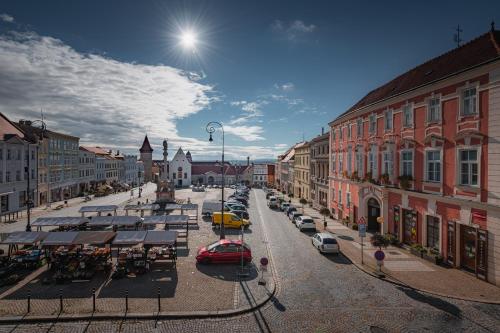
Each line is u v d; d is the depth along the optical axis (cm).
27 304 1340
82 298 1420
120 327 1189
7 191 4047
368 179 2769
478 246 1641
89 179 7212
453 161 1808
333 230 2997
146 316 1259
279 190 8244
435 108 1981
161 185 5328
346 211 3328
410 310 1318
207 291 1512
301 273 1788
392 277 1681
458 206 1773
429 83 1975
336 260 2039
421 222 2103
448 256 1867
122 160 9725
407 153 2280
